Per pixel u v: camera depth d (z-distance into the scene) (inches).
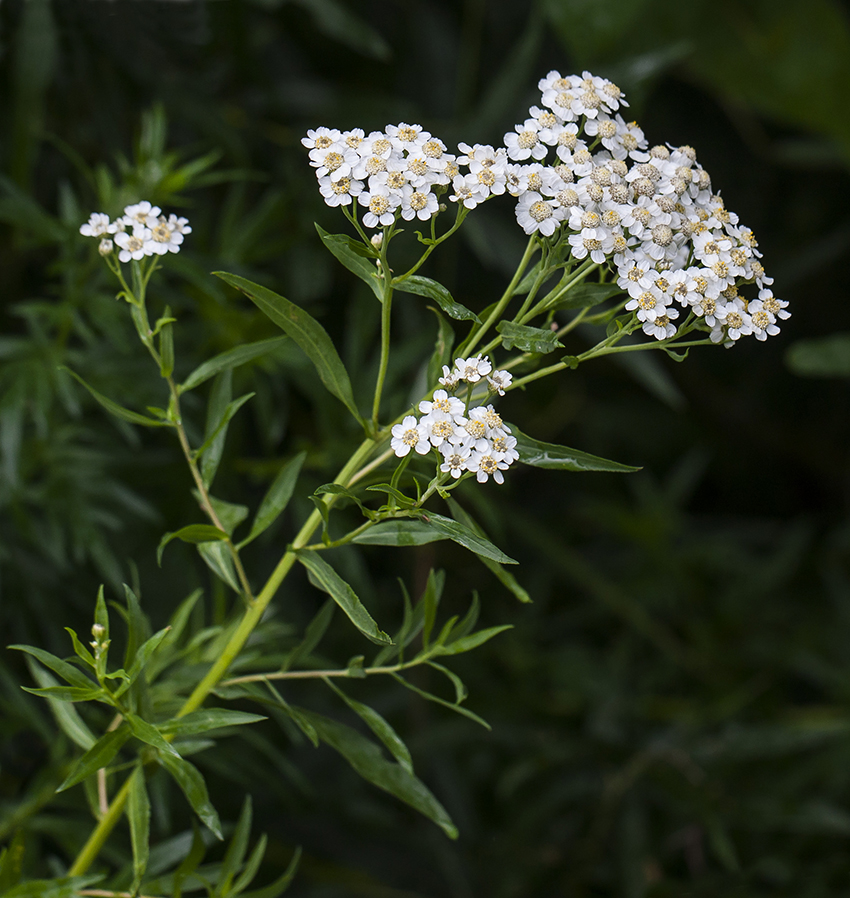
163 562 38.9
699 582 57.7
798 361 45.3
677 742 48.3
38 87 37.3
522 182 28.2
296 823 46.3
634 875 44.4
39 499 34.9
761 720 51.4
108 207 35.2
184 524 37.4
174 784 37.9
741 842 47.4
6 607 36.3
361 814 44.9
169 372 29.7
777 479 78.2
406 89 56.7
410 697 48.6
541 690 53.5
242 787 42.1
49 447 35.3
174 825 38.3
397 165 28.0
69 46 40.3
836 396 76.9
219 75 45.1
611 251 28.3
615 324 28.6
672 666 53.3
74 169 42.9
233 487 37.9
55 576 36.7
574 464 28.4
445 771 48.4
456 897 45.8
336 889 44.3
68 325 35.1
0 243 41.5
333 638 48.5
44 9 37.1
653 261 28.5
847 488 77.1
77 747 33.6
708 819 43.7
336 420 37.1
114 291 35.7
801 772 48.9
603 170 28.4
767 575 56.6
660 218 28.4
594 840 46.0
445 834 47.1
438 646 30.0
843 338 45.2
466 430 27.5
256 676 29.8
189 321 36.3
